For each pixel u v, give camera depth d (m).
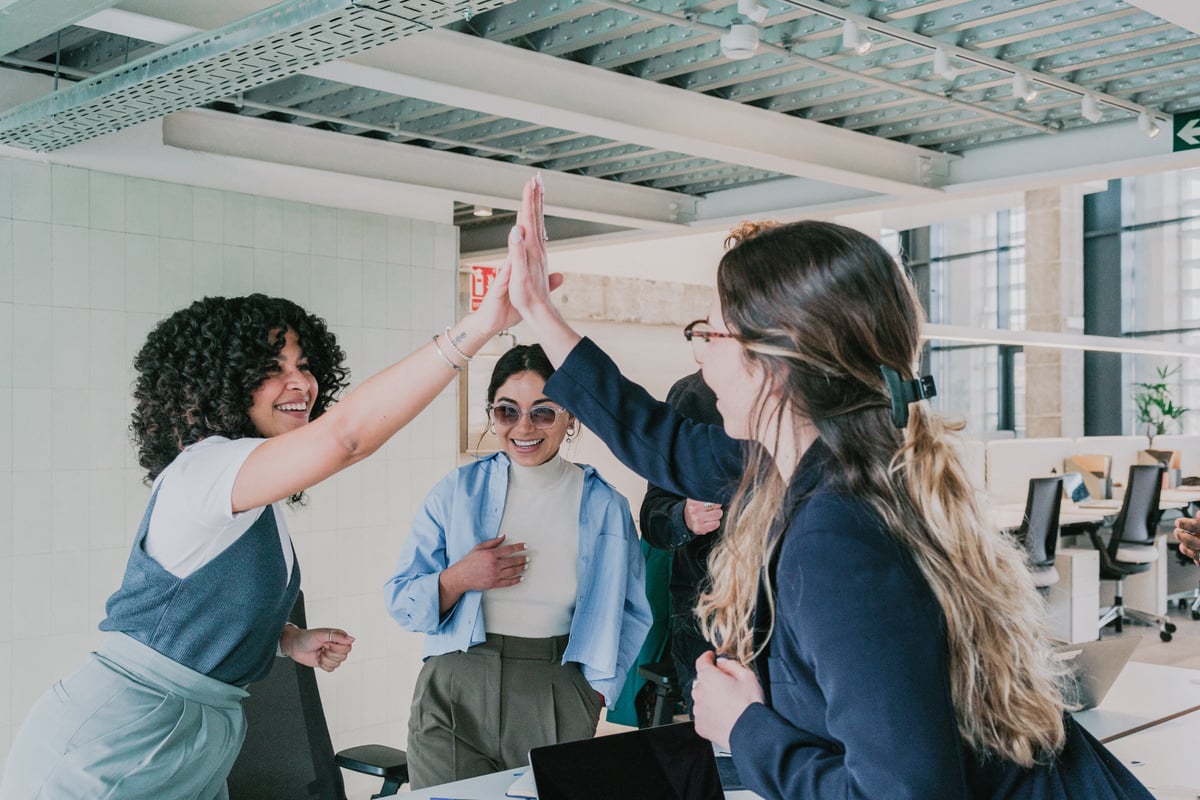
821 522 1.11
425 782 2.46
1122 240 15.84
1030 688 1.15
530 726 2.49
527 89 3.50
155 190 4.09
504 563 2.48
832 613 1.06
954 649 1.09
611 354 7.86
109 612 1.71
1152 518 7.88
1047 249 13.98
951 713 1.06
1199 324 15.06
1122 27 3.35
